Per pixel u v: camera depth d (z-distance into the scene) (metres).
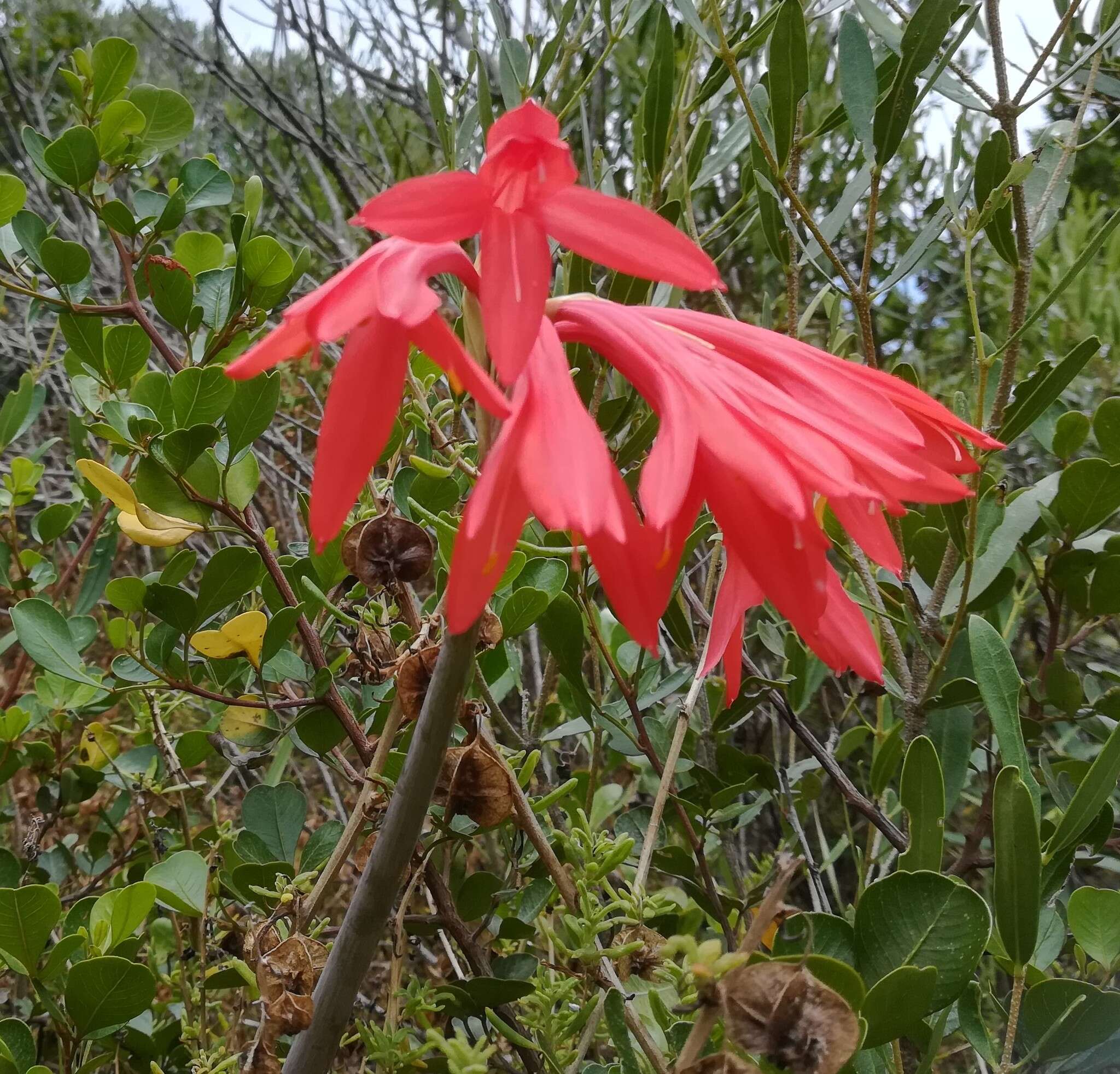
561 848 0.34
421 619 0.28
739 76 0.31
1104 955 0.27
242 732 0.34
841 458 0.18
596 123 0.67
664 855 0.37
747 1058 0.20
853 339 0.41
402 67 0.86
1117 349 0.56
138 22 1.18
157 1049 0.35
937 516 0.37
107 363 0.37
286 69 0.95
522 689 0.40
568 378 0.18
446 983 0.30
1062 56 0.44
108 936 0.30
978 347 0.30
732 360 0.20
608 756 0.50
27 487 0.47
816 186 0.73
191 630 0.32
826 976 0.19
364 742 0.32
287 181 0.88
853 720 0.64
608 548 0.18
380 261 0.18
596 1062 0.35
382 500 0.32
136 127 0.37
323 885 0.26
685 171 0.38
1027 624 0.56
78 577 0.61
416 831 0.19
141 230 0.39
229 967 0.31
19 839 0.48
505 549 0.17
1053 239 0.64
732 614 0.23
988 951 0.28
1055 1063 0.25
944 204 0.33
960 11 0.33
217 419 0.33
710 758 0.40
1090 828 0.32
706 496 0.19
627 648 0.42
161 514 0.32
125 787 0.41
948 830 0.59
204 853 0.42
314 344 0.18
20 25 1.10
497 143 0.17
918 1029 0.26
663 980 0.27
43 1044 0.41
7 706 0.49
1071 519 0.35
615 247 0.17
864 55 0.31
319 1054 0.21
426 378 0.34
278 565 0.36
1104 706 0.37
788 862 0.18
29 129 0.38
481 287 0.17
